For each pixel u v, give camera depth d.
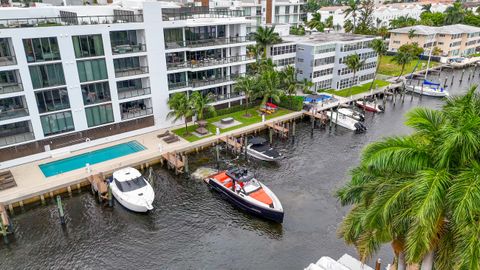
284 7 114.25
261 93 56.50
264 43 63.34
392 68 94.56
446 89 78.94
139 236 31.12
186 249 29.66
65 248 29.58
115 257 28.73
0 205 32.28
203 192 37.75
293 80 61.31
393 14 158.00
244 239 30.83
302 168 42.91
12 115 39.06
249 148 46.09
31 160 41.03
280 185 39.03
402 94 74.06
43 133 41.12
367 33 110.31
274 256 28.83
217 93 57.94
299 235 31.19
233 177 35.66
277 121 55.22
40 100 40.03
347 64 68.06
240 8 80.50
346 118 57.53
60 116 41.91
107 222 32.84
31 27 37.25
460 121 14.45
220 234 31.48
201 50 52.53
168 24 47.50
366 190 16.58
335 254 28.89
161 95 49.69
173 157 42.16
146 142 46.84
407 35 107.00
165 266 27.81
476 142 13.40
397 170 15.29
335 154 46.91
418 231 13.23
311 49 67.31
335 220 33.03
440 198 12.95
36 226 32.12
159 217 33.66
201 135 49.38
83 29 40.31
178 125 52.91
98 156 42.69
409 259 13.58
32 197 34.81
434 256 15.24
